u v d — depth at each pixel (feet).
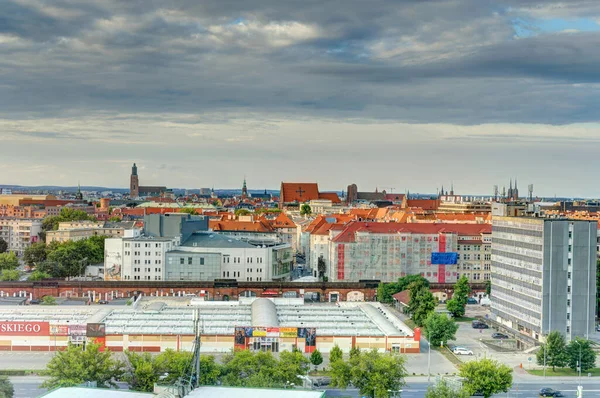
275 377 616.39
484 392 632.79
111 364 623.77
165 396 453.99
